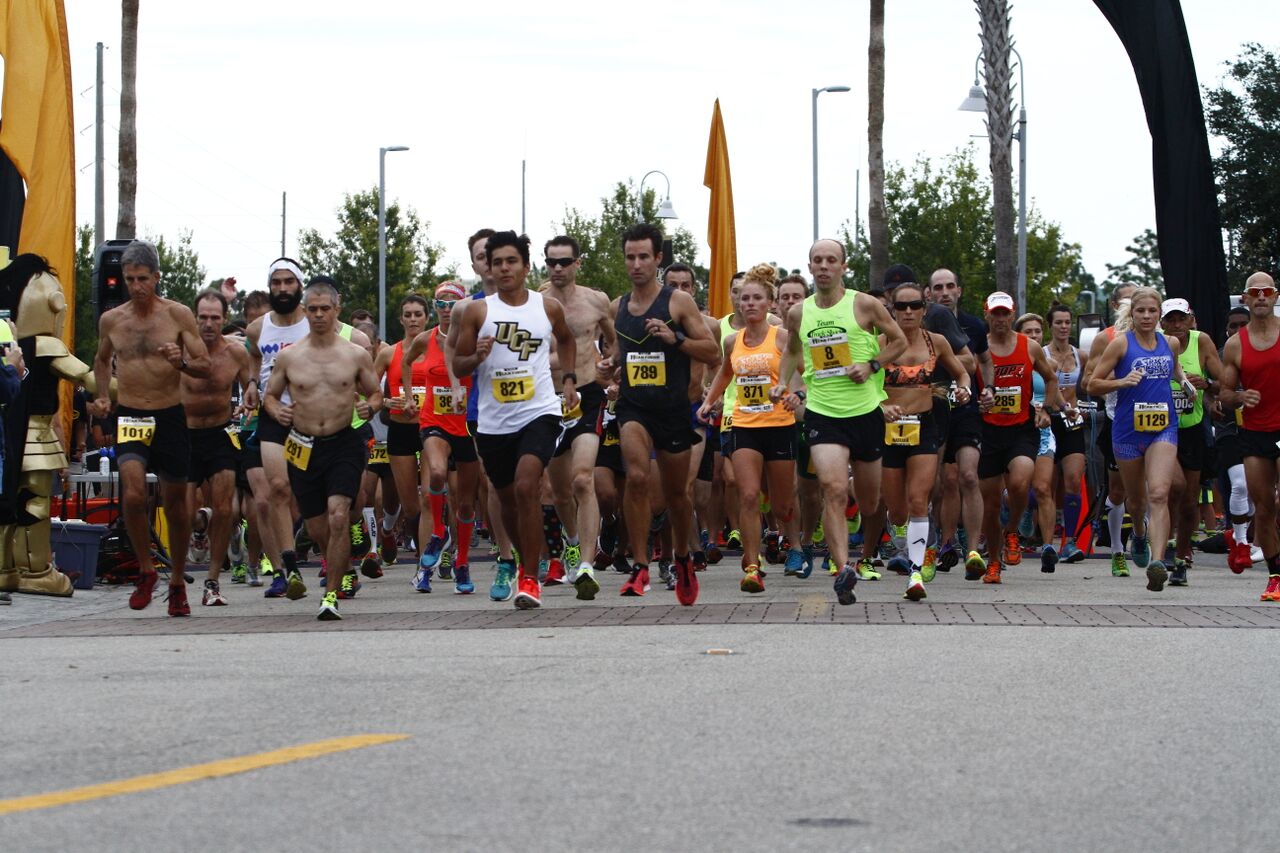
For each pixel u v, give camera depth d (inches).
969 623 578.9
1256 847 266.7
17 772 322.0
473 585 808.9
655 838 266.8
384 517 1029.8
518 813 283.6
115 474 922.1
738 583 823.1
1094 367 907.4
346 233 3193.9
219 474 749.3
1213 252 1130.7
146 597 689.0
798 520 879.7
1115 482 872.3
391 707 395.5
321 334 668.1
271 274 778.8
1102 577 877.8
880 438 670.5
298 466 660.7
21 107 957.2
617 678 441.4
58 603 757.3
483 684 432.1
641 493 682.8
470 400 654.5
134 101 1517.0
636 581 729.6
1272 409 713.0
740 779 312.0
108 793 299.0
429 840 264.8
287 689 428.1
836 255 665.0
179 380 681.0
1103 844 267.1
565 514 773.9
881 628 563.5
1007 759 332.5
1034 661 475.2
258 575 892.0
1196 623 578.6
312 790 301.6
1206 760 333.4
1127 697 409.4
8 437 758.5
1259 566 981.8
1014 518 948.0
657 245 658.2
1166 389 749.3
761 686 426.0
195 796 296.5
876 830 273.4
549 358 674.8
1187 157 1129.4
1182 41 1123.9
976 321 819.4
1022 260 2332.7
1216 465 879.7
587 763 326.3
